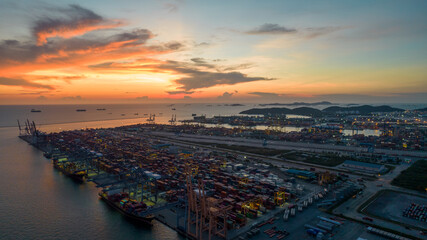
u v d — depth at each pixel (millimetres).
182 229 101875
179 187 151625
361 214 113125
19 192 148875
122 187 140375
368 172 184250
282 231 97688
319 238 91688
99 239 98500
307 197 134875
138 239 98250
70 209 125688
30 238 99062
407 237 92125
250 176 170875
